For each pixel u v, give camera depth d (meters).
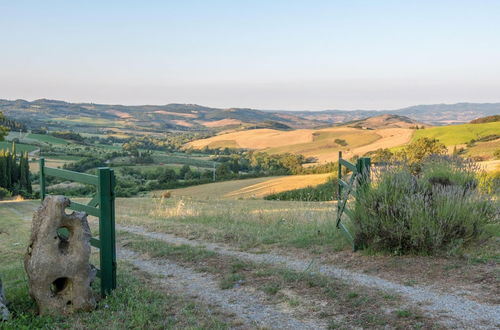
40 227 6.19
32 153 156.88
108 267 6.98
